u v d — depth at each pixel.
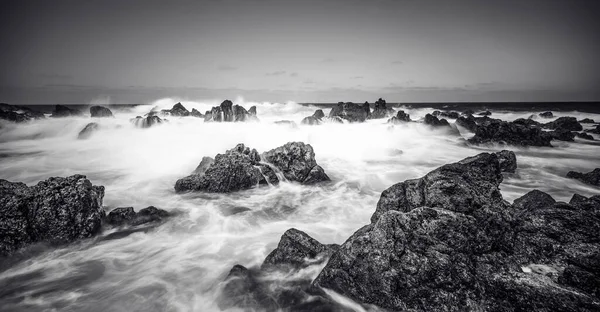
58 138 35.12
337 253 9.11
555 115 75.81
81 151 28.17
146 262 10.97
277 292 9.09
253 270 10.34
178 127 38.78
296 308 8.39
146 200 17.11
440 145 35.44
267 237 13.18
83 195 12.27
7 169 23.23
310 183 20.34
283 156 20.77
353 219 15.27
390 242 8.30
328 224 14.66
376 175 23.33
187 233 13.36
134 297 9.06
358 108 53.78
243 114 45.72
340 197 18.36
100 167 24.06
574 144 35.75
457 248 8.26
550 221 9.81
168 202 16.86
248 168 19.19
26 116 42.69
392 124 44.97
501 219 8.92
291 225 14.50
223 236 13.20
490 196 9.93
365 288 8.06
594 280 7.19
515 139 33.91
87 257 11.15
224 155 19.25
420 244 8.22
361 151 31.12
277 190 19.09
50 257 11.02
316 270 9.80
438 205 9.62
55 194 11.83
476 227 8.59
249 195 18.14
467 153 31.53
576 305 6.65
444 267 7.63
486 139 35.06
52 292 9.25
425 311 7.38
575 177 21.92
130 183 20.12
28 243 10.98
